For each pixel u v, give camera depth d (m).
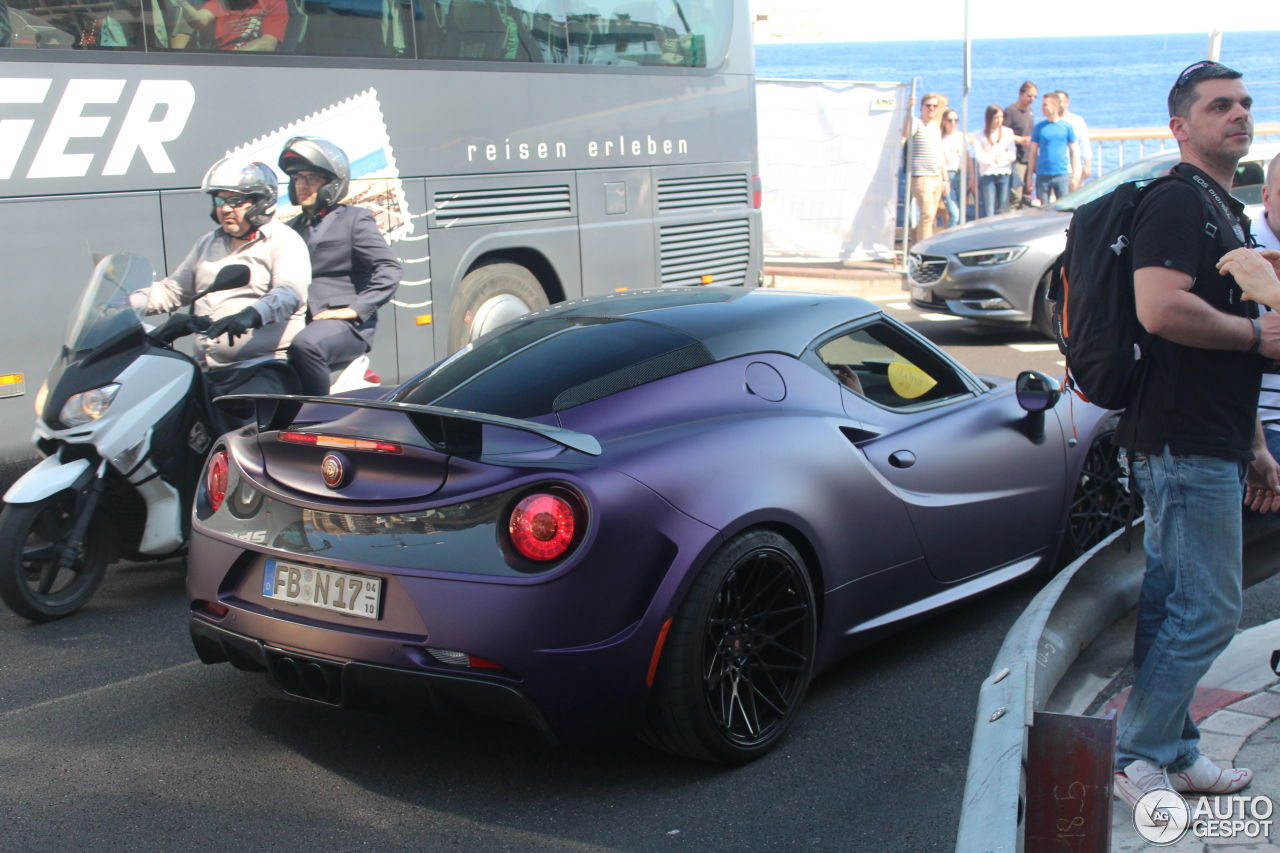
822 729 3.71
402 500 3.25
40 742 3.72
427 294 7.99
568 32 8.75
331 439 3.37
